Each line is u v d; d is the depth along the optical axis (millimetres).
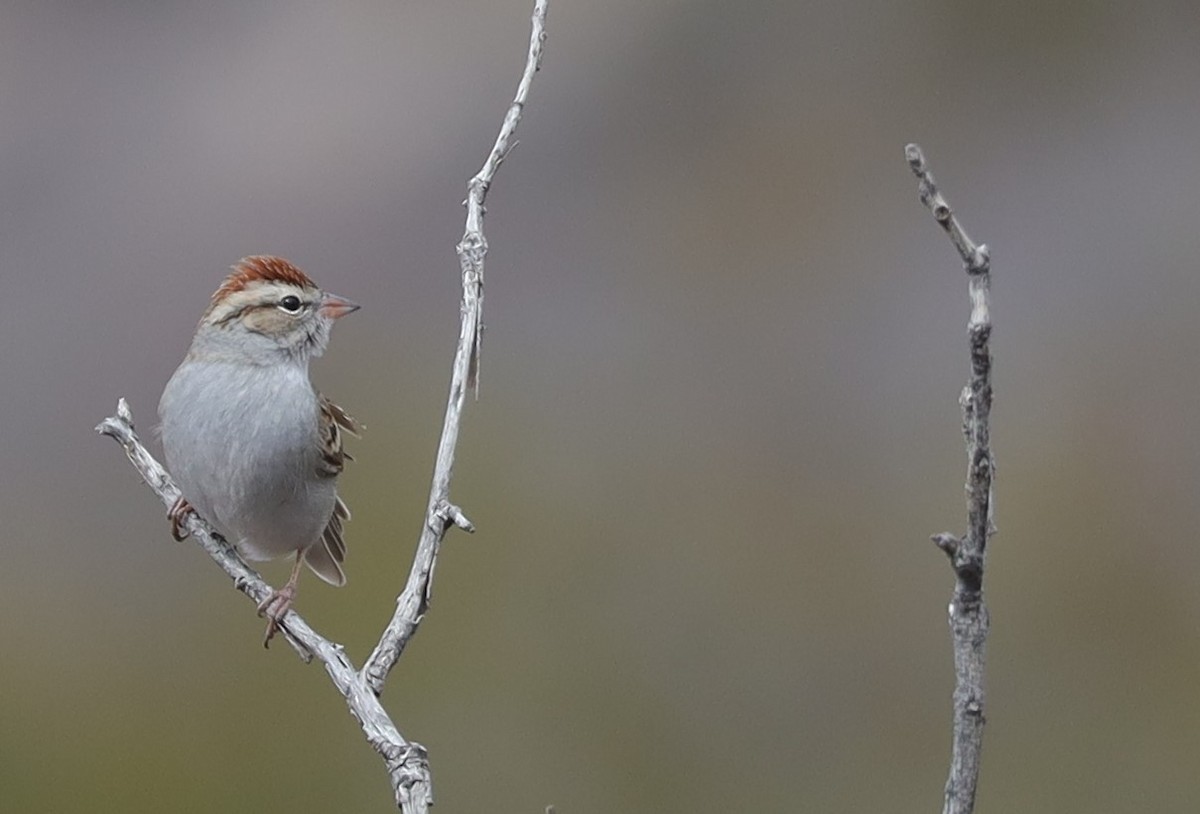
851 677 12203
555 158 16891
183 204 16125
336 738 11586
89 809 11562
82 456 14078
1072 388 14352
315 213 16156
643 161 17000
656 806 11617
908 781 11594
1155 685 11945
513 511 12945
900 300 15633
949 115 17328
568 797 11555
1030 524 13172
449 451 6926
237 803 11453
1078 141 16891
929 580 12805
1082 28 17703
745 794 11633
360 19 17766
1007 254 15992
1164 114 16938
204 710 11836
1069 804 11289
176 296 15336
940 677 12109
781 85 17562
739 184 16781
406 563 12336
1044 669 12109
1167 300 15164
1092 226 16062
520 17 17859
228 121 16781
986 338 4867
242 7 17562
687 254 16203
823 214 16531
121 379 14688
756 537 13273
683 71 17641
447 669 11945
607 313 15586
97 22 17312
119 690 12055
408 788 6027
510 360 15031
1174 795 11258
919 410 14531
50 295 15320
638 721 11953
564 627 12312
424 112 17031
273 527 8195
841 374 14977
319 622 11914
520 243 16172
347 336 14820
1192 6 17562
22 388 14500
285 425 8062
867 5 18062
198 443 7992
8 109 16703
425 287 15586
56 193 16156
